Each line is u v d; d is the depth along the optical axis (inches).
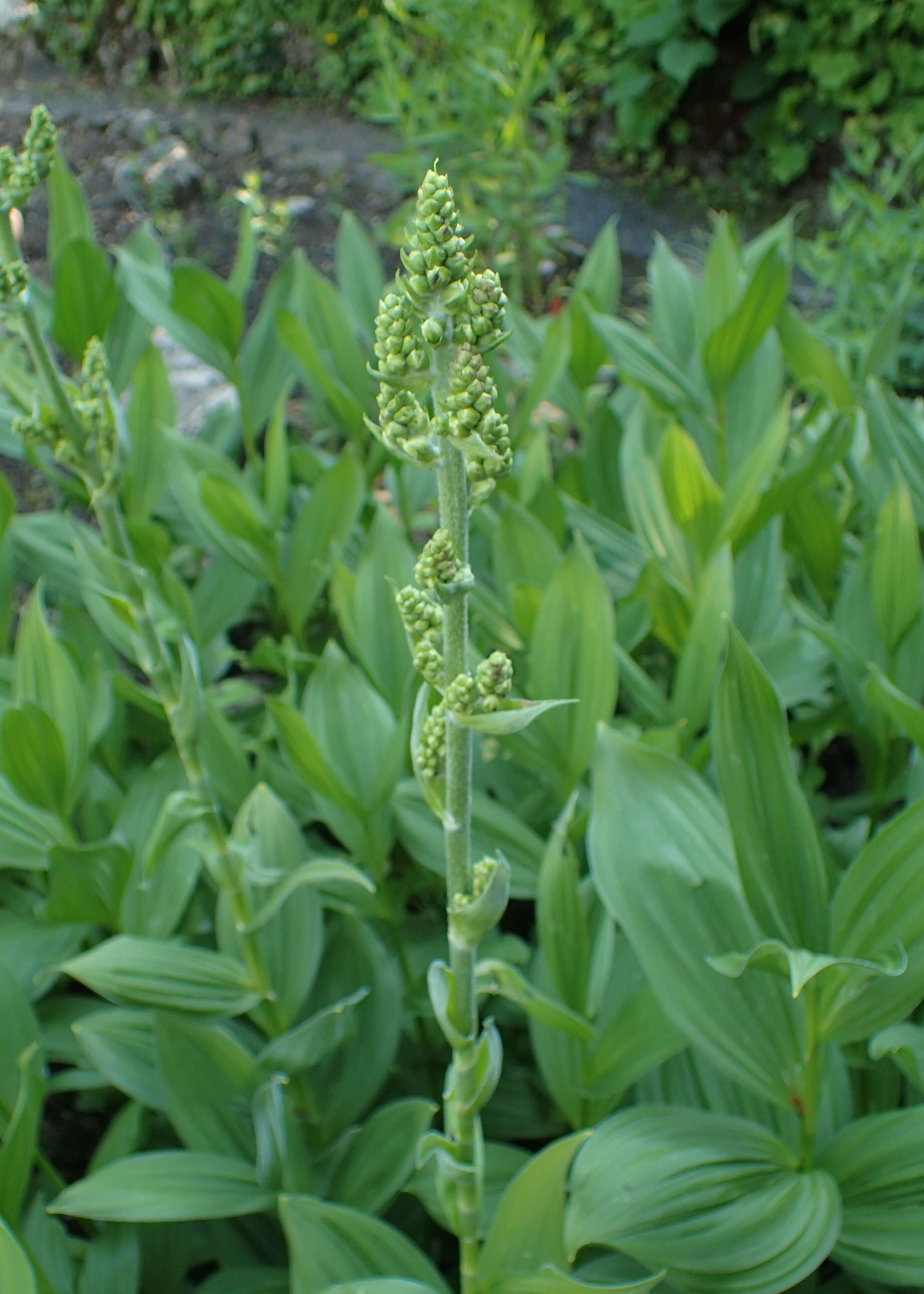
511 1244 28.7
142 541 45.3
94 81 150.3
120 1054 34.5
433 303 20.6
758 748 28.5
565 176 104.3
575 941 32.1
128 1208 30.4
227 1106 33.6
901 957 26.5
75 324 47.8
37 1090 29.7
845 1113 33.0
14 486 74.9
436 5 100.3
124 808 39.7
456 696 22.0
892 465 43.8
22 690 37.3
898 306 48.4
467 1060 25.7
